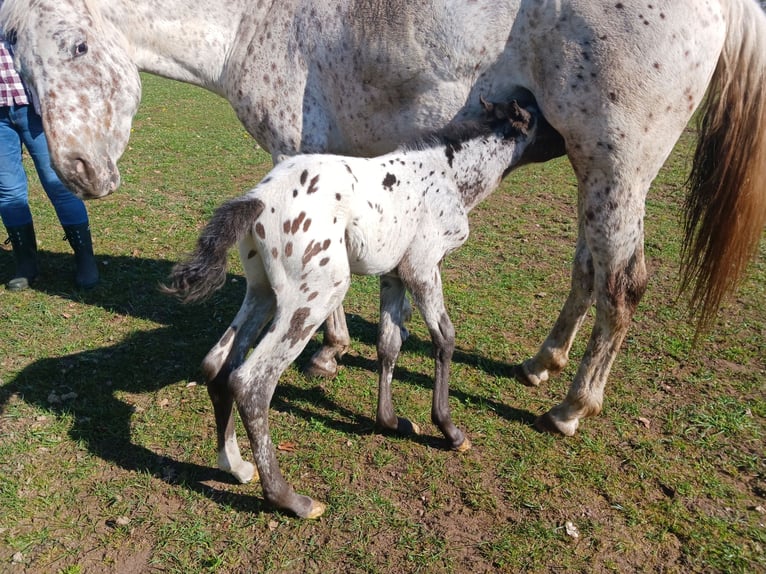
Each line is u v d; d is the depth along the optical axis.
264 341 2.47
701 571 2.38
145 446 2.98
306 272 2.41
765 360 3.73
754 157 2.77
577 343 3.97
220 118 10.57
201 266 2.19
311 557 2.42
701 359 3.75
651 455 2.97
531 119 2.84
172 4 3.16
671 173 7.52
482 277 4.82
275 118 3.16
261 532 2.53
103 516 2.58
